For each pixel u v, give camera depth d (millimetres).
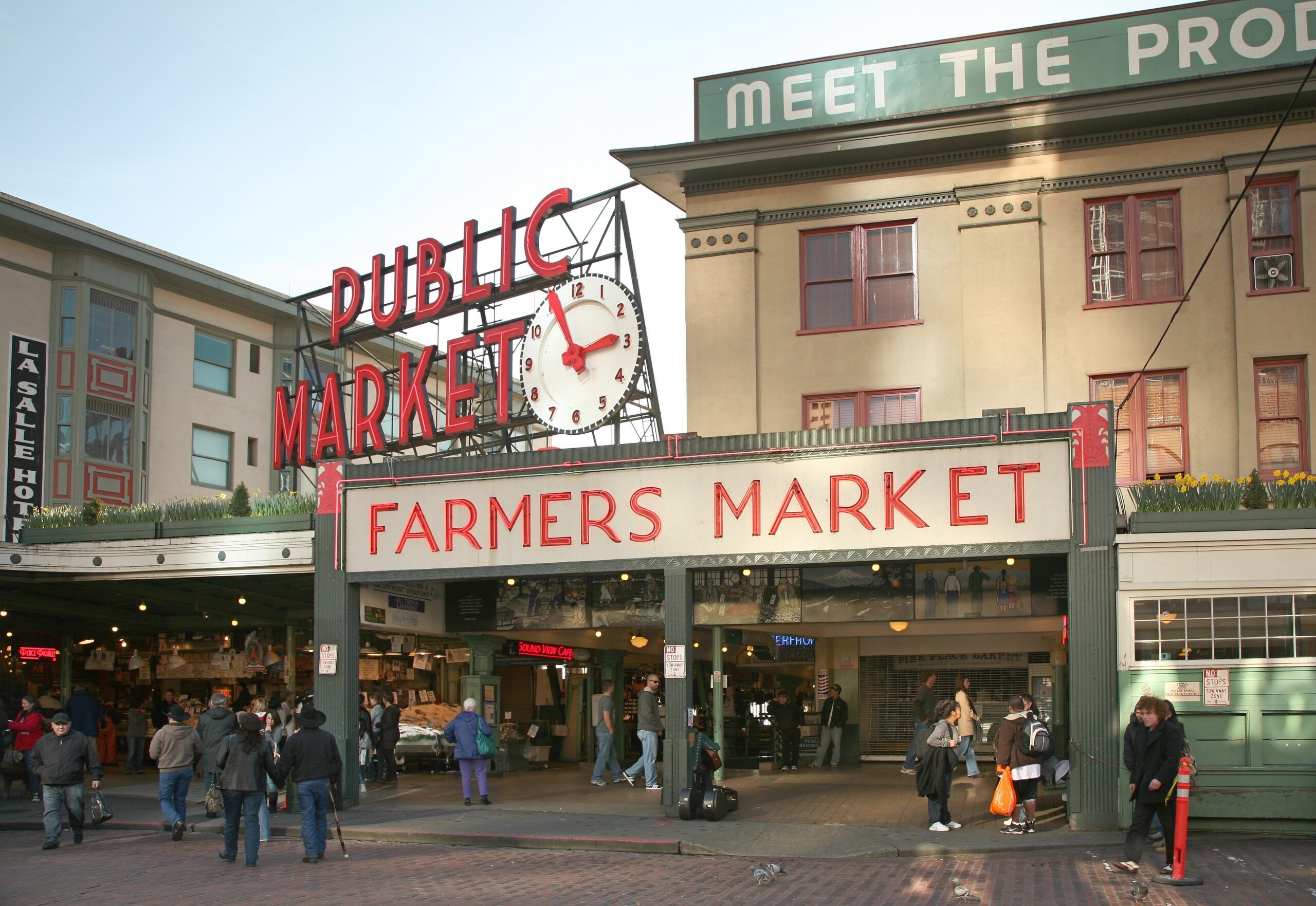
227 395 41438
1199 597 15094
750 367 21500
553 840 15047
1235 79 19359
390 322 29141
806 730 24438
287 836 16406
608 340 23953
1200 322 19828
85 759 16781
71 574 21266
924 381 20812
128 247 37250
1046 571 17453
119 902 11594
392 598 19828
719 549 16922
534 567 17812
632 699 29203
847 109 21969
